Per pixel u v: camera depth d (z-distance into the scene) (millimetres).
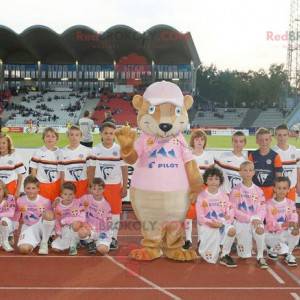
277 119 49500
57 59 53781
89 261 6871
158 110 6812
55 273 6270
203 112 50812
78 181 8172
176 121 6824
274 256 7047
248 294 5566
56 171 8195
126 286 5785
